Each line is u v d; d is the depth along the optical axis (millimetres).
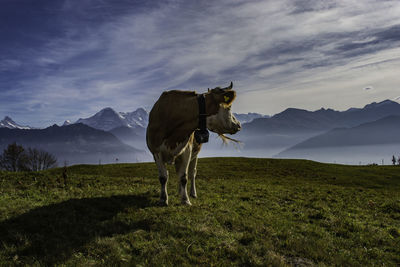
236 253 5285
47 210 6969
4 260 4480
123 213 7242
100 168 43469
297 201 12648
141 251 5152
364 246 6668
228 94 7871
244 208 9562
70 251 4895
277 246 5871
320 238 6750
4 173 14719
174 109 8086
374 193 21094
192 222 6898
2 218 6168
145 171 40250
